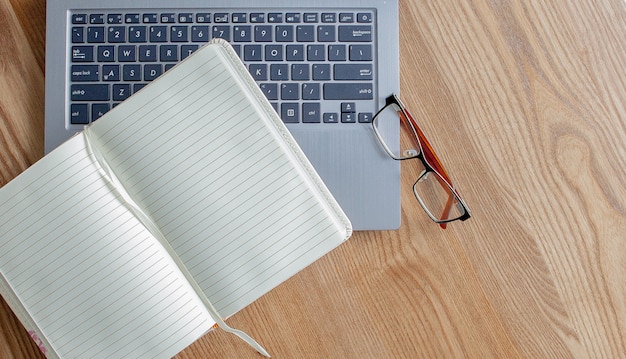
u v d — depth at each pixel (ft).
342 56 1.94
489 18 2.00
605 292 1.99
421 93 2.01
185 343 1.63
